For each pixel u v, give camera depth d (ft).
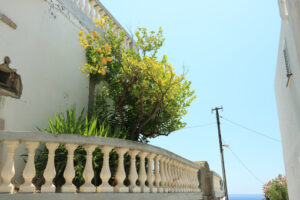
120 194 16.05
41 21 26.48
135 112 28.63
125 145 17.16
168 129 30.68
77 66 30.78
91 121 23.86
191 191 26.94
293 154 26.58
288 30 20.18
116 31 37.96
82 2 33.19
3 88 21.39
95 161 20.61
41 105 25.03
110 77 32.55
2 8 22.41
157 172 20.13
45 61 26.27
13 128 21.75
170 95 26.09
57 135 14.65
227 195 63.21
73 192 14.48
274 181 48.78
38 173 20.25
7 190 13.17
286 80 25.25
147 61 24.44
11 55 22.62
